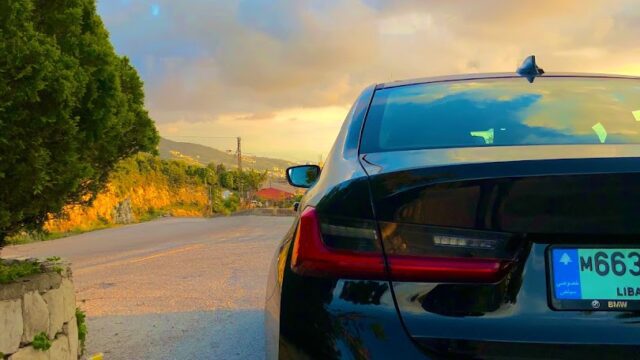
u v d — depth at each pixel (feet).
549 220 5.29
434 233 5.46
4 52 9.45
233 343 14.87
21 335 10.87
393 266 5.48
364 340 5.37
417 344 5.27
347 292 5.58
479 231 5.39
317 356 5.55
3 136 9.85
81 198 13.99
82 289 23.35
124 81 14.97
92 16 13.26
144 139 15.47
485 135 7.80
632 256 5.29
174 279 24.81
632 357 5.10
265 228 56.08
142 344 15.02
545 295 5.26
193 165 280.92
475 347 5.17
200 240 45.42
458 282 5.34
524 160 5.61
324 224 5.91
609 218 5.25
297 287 5.94
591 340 5.11
